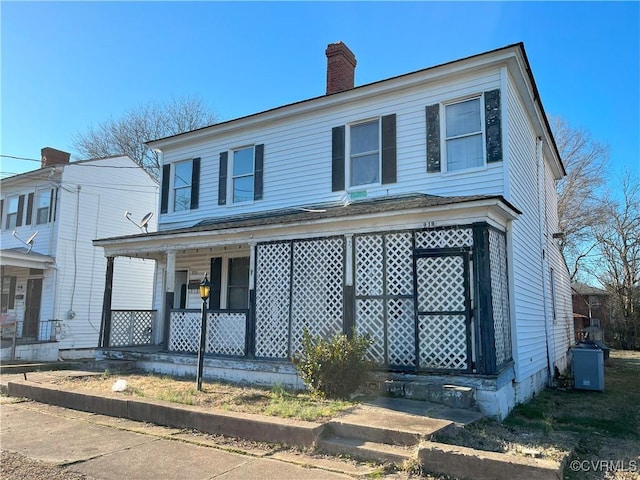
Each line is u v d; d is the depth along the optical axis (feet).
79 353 56.85
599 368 35.37
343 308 28.27
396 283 27.04
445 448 15.31
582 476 15.66
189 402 23.40
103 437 19.93
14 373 39.52
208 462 16.58
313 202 37.52
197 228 35.29
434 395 23.48
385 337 26.71
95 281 59.72
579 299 108.27
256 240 32.50
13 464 16.48
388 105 34.94
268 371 30.40
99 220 60.80
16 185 63.77
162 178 47.55
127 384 29.76
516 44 28.99
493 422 21.85
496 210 25.30
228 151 43.34
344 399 24.25
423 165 32.71
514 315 28.09
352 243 28.66
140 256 45.70
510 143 30.66
